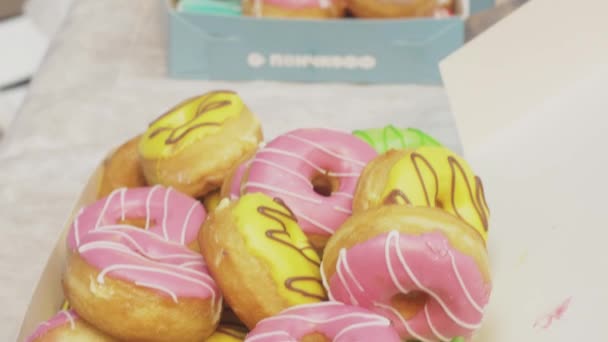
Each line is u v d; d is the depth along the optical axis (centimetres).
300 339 68
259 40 115
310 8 114
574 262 71
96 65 121
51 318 73
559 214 74
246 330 74
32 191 102
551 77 82
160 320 70
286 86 116
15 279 92
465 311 69
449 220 69
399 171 74
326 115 111
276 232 72
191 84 117
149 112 112
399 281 68
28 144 108
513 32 84
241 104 86
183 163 83
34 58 157
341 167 79
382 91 115
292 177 77
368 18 115
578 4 81
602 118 76
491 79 85
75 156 106
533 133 81
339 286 69
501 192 80
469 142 85
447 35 113
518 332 70
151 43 127
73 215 82
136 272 70
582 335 66
